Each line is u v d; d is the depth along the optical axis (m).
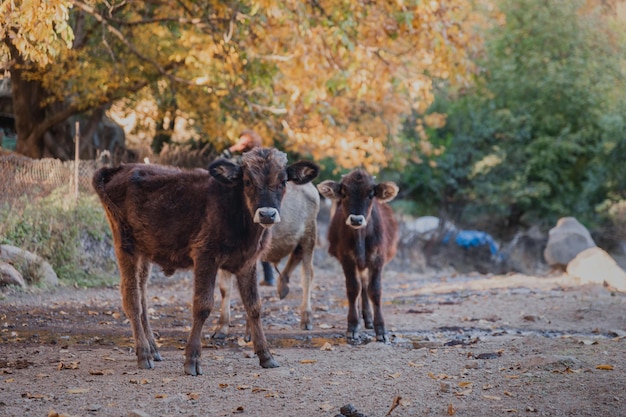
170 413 6.52
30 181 15.47
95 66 18.77
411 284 17.45
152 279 16.14
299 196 11.09
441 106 32.22
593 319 11.55
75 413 6.48
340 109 21.45
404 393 7.12
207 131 20.66
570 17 31.31
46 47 11.30
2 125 26.08
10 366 8.14
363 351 9.22
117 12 19.23
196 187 8.23
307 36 15.79
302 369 8.16
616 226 30.97
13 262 13.52
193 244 8.14
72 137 23.00
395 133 23.53
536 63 31.14
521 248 29.45
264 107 17.78
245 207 8.09
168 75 18.69
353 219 9.61
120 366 8.24
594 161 31.05
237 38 17.00
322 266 21.41
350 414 6.36
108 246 16.03
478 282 17.20
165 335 10.22
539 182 31.08
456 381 7.53
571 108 30.95
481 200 31.98
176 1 17.53
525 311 12.32
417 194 32.75
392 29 16.64
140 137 28.48
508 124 31.42
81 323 10.85
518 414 6.41
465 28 18.77
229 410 6.61
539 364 7.99
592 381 7.34
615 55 31.64
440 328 10.96
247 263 8.24
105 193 8.41
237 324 11.24
